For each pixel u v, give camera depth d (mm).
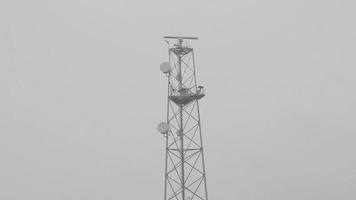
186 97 35062
